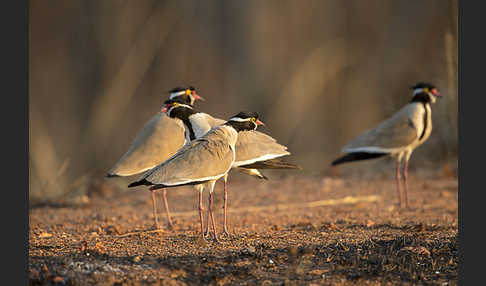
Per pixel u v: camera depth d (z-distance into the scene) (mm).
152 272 7297
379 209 12164
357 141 13227
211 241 8945
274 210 12289
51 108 25844
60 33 27203
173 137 10766
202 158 8648
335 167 17250
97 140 24406
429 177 15602
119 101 25953
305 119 25797
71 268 7289
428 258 8000
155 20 27203
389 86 25594
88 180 15719
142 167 10562
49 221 11242
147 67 27172
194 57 27797
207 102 27203
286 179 16375
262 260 7844
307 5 28422
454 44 17250
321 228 10039
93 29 27141
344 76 27234
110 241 8945
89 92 26609
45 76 26453
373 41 27891
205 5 28172
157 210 12484
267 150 9992
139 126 25875
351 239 8977
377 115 25438
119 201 13719
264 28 28125
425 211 11781
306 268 7609
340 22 28469
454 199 12922
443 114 16812
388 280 7297
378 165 17438
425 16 26016
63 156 22656
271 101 26906
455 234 9188
